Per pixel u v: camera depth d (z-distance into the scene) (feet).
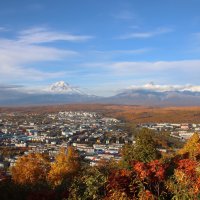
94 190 62.44
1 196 77.56
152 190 63.41
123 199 60.80
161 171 63.05
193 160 69.10
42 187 86.79
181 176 61.26
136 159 98.48
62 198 66.54
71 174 115.34
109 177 63.62
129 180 63.31
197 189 58.08
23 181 107.45
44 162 134.51
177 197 59.26
